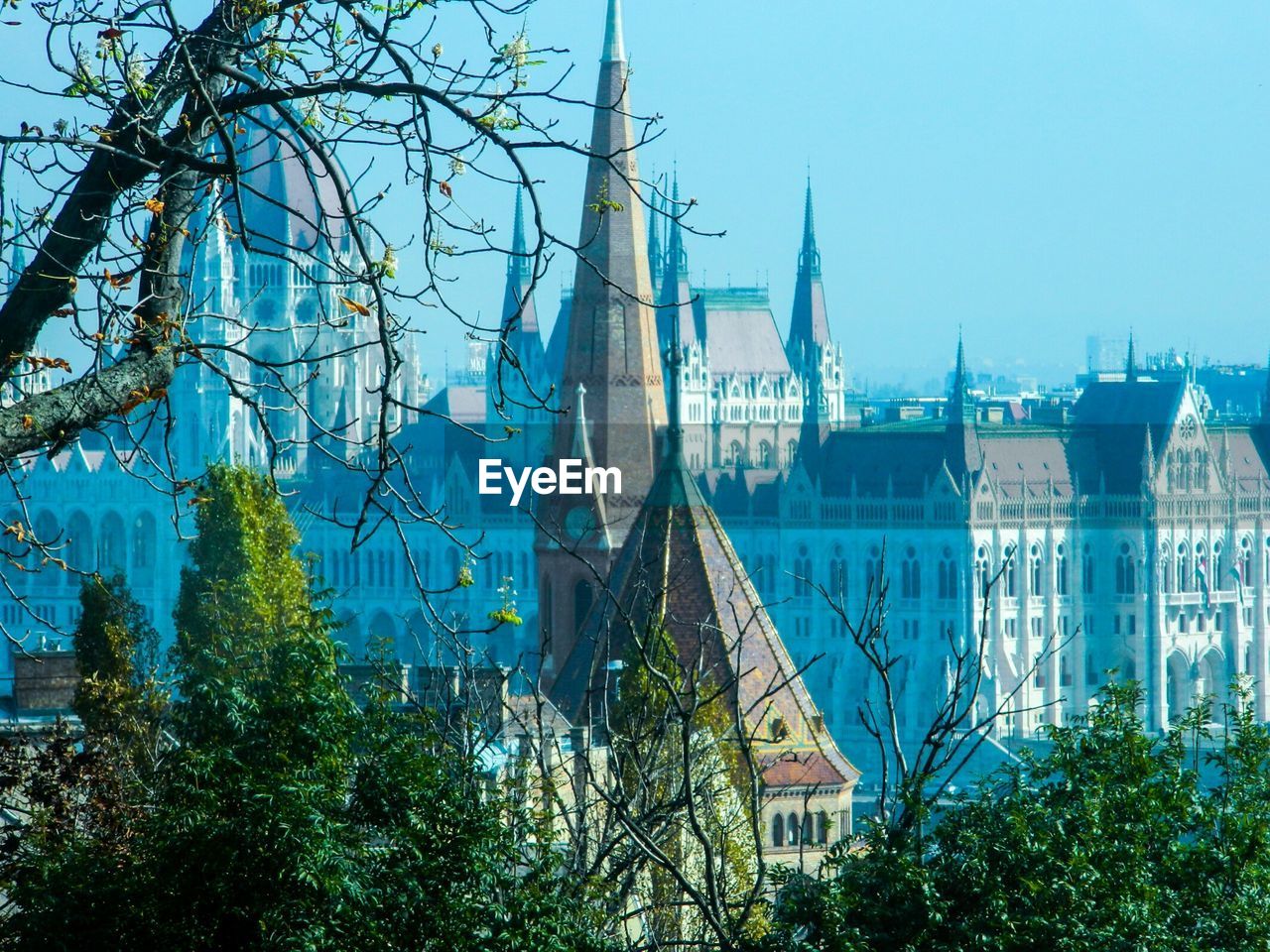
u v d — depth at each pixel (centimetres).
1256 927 13650
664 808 13450
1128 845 13700
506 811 13638
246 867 11406
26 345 9506
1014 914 12631
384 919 11619
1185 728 16125
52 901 11688
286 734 12200
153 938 11488
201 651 15512
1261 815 15075
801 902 12525
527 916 11925
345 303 9556
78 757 15250
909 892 12494
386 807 12000
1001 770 14362
